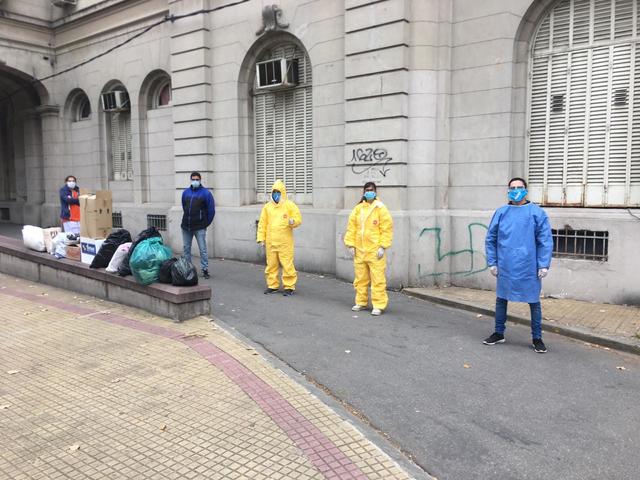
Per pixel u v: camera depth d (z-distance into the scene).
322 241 10.21
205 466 3.58
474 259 8.83
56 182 16.88
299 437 3.95
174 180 13.25
